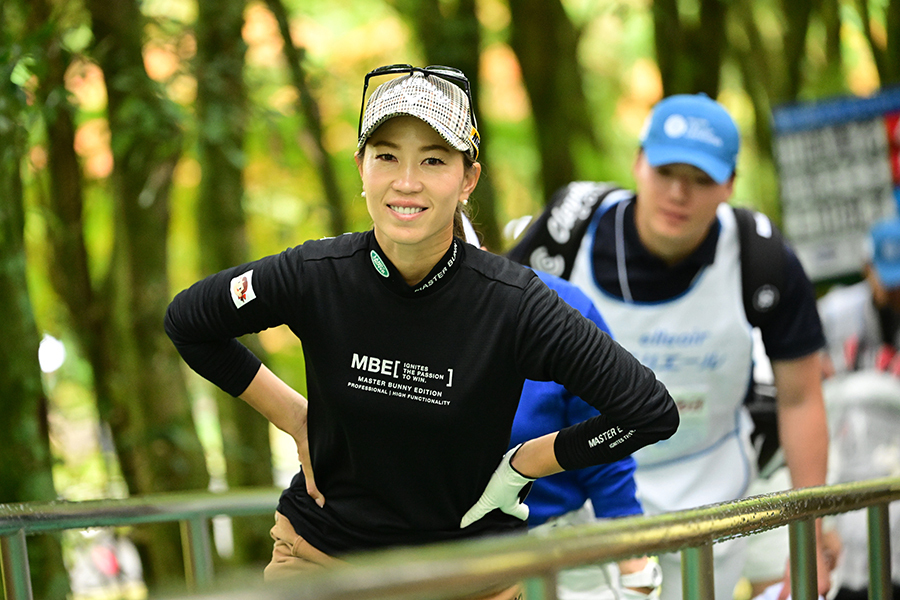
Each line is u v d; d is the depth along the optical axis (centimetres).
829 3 2020
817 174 1620
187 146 1210
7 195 917
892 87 1597
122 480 1295
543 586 414
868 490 655
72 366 1376
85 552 1227
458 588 368
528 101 1895
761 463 998
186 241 1941
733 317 870
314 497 564
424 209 498
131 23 1137
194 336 554
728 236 871
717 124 830
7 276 900
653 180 838
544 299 511
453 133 497
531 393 657
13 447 895
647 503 894
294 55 1408
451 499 539
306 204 1723
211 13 1213
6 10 1008
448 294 511
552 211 894
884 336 1234
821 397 899
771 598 899
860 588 1146
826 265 1614
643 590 739
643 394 510
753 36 2052
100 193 1437
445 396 511
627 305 874
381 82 572
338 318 520
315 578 332
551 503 708
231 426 1327
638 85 2488
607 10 2092
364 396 519
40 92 1109
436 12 1633
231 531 1348
